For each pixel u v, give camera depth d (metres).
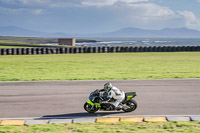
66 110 15.84
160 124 12.86
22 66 37.16
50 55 59.34
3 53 60.31
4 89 21.58
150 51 71.00
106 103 15.09
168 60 45.44
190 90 20.73
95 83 23.81
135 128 12.28
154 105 16.58
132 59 47.69
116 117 14.34
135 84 23.27
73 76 27.84
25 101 17.86
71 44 143.50
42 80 25.58
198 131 11.68
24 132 11.97
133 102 15.28
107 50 68.25
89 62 42.38
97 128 12.39
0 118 14.48
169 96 18.84
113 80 25.23
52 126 12.91
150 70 32.41
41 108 16.27
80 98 18.50
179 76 27.39
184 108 15.86
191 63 40.34
